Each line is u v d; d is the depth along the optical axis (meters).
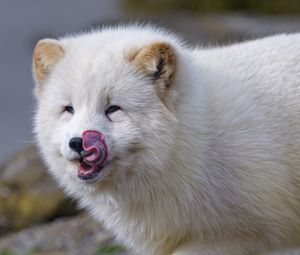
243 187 13.88
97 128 12.96
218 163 13.81
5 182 22.94
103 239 20.02
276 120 14.15
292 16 41.16
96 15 54.53
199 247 14.22
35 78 14.29
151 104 13.18
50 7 58.75
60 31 52.16
